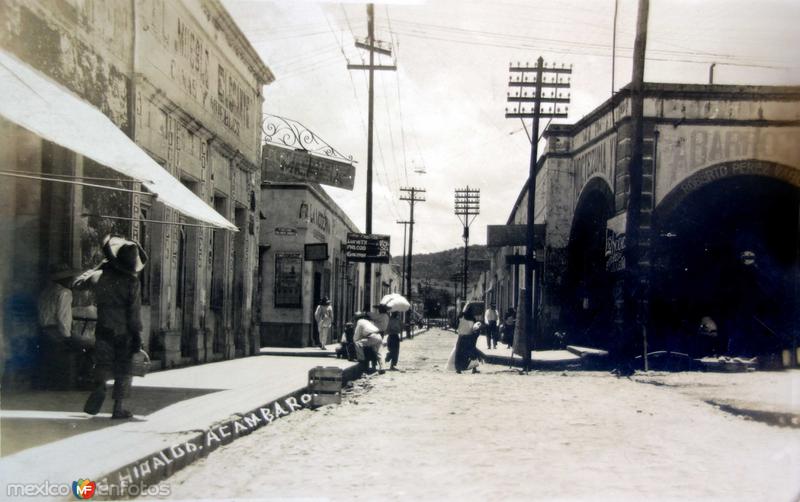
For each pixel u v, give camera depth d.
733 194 23.92
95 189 10.82
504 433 8.66
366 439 8.20
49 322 9.79
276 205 26.97
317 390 11.45
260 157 21.27
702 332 23.17
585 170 27.83
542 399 12.35
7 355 9.52
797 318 23.50
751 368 19.73
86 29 10.48
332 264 33.81
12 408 8.27
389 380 16.23
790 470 6.71
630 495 5.80
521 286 39.97
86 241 10.53
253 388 11.11
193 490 5.81
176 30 14.06
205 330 16.47
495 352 28.77
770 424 9.52
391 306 20.05
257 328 21.02
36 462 5.64
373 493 5.77
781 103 22.30
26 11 8.95
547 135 29.98
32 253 9.81
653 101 22.56
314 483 6.08
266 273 26.86
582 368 22.45
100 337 7.75
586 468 6.72
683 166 22.55
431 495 5.72
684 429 9.07
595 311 27.59
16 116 7.07
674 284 23.89
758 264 24.28
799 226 23.62
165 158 13.66
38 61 9.24
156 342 13.84
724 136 22.50
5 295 9.52
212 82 16.61
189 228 15.71
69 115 8.04
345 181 22.97
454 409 10.92
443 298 135.25
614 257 23.44
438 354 30.27
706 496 5.80
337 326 35.91
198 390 10.75
